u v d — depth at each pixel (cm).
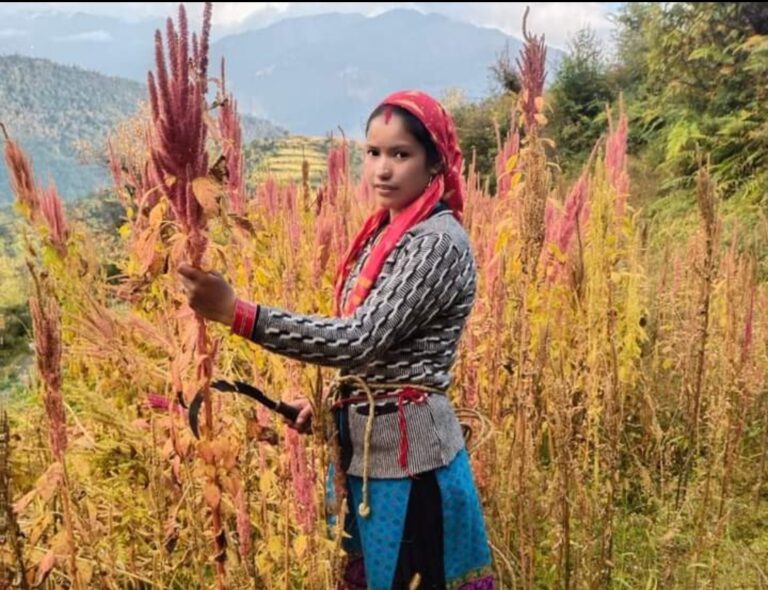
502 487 289
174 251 173
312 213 337
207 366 189
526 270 282
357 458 204
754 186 846
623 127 430
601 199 365
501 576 265
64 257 243
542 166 289
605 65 1410
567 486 260
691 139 1014
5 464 194
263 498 245
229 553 228
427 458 197
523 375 273
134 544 249
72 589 200
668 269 507
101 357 263
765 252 477
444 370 200
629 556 304
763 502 356
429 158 196
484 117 1386
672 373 423
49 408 190
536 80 339
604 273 334
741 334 335
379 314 181
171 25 168
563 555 262
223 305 173
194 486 235
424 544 201
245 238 189
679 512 303
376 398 198
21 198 239
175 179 173
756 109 952
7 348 294
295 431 216
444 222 194
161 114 168
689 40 1102
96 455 254
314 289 281
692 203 898
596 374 310
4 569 202
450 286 189
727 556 297
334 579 204
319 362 179
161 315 254
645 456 354
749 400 333
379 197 198
